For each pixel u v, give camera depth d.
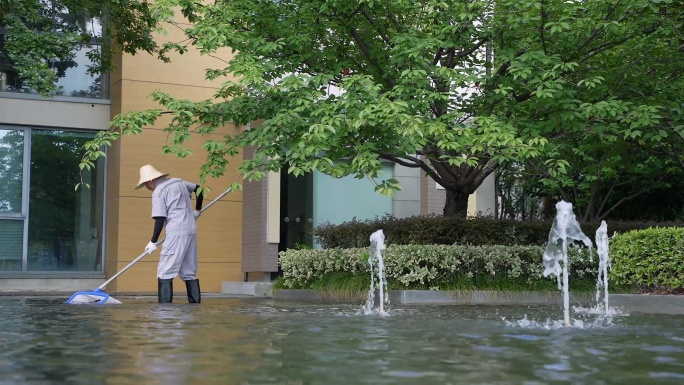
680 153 11.02
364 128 8.16
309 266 10.16
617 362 3.02
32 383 2.44
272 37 9.08
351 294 8.96
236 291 12.63
